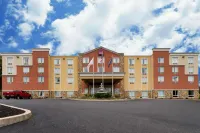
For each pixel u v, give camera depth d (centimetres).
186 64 5775
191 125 1066
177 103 2970
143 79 5772
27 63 5681
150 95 5716
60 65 5731
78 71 5634
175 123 1123
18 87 5512
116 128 945
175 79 5634
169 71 5634
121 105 2455
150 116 1407
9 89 5500
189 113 1620
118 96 5056
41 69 5566
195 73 5753
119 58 5694
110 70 5619
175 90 5603
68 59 5766
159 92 5588
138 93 5712
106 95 4072
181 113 1616
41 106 2089
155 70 5622
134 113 1572
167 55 5662
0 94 5650
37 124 1026
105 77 5109
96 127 961
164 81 5612
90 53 5659
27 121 1115
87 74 5116
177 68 5656
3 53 5650
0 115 1102
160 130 923
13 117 1057
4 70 5612
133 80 5750
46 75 5550
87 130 892
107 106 2258
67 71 5725
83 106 2216
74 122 1094
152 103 2947
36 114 1411
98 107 2095
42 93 5516
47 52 5606
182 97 5597
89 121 1132
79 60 5644
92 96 4362
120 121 1150
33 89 5512
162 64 5641
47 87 5531
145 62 5822
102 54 5519
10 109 1351
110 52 5691
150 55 5828
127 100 3891
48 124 1028
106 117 1304
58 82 5688
